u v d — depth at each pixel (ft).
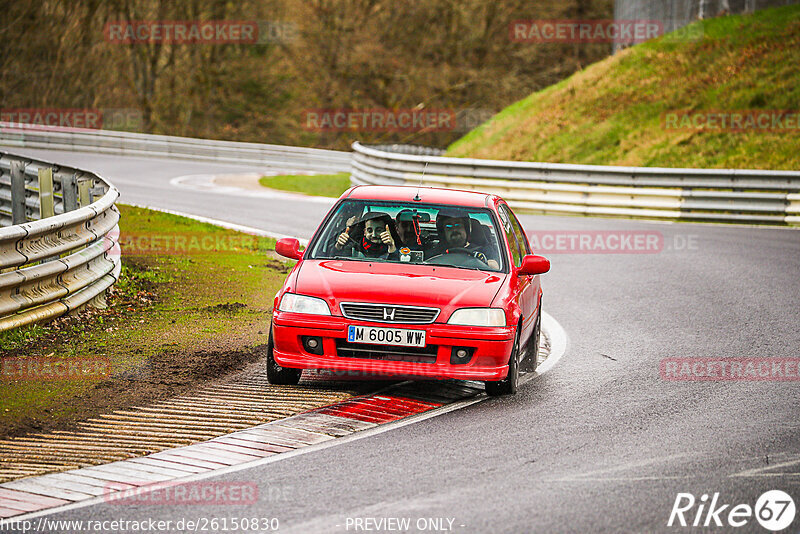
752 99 339.57
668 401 85.05
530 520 55.16
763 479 63.57
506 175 276.62
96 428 74.13
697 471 65.00
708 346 110.01
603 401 85.10
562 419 78.59
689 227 234.99
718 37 395.14
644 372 96.94
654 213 253.85
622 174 260.21
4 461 65.77
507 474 63.87
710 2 411.54
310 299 84.38
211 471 64.34
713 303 138.21
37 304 102.58
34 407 78.69
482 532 53.16
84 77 623.77
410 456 67.82
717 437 73.46
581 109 387.75
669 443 71.72
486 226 95.55
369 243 93.25
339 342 83.71
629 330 119.65
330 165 462.60
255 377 92.07
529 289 97.55
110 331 107.45
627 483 62.28
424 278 87.15
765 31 384.06
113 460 66.59
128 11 640.17
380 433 73.92
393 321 82.69
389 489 60.54
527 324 95.04
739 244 204.33
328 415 79.00
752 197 244.22
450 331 82.43
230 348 103.09
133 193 290.56
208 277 146.00
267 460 66.80
